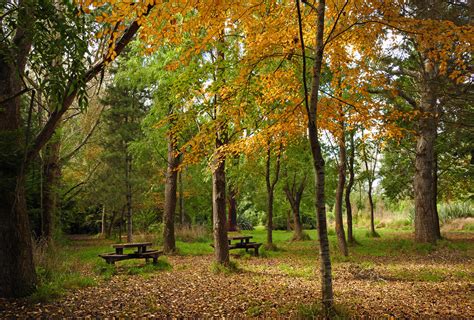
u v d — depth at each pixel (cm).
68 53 520
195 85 695
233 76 691
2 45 569
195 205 3189
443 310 585
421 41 602
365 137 722
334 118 711
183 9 454
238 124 718
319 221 552
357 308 596
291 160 1672
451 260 1230
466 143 1534
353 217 3650
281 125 682
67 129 1933
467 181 2312
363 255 1439
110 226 2703
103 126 2180
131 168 2048
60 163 1820
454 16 785
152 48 505
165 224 1594
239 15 541
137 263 1234
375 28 615
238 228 3488
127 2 415
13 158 649
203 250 1688
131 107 1955
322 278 547
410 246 1623
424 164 1675
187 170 2598
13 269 683
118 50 668
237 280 894
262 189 2762
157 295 728
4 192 673
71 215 2316
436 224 1969
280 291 750
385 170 2394
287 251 1641
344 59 664
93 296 716
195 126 1007
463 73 824
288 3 612
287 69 720
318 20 551
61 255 1137
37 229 1669
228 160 842
